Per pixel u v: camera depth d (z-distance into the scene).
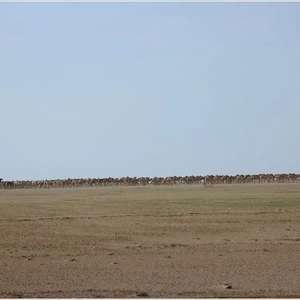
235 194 146.62
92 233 68.69
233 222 77.19
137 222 78.94
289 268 45.62
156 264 48.16
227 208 98.38
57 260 50.91
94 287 39.69
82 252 55.22
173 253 53.81
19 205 116.94
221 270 45.16
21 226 75.88
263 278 41.97
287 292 37.53
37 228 73.75
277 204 105.31
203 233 67.62
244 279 41.72
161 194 157.88
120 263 48.97
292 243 59.38
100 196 153.62
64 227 74.56
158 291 38.12
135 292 37.91
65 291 38.50
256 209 95.50
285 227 71.75
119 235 66.75
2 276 43.88
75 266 47.81
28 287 40.00
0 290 39.09
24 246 59.25
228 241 61.38
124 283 40.94
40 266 47.97
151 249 56.50
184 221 79.19
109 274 44.28
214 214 87.94
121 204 114.75
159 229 71.31
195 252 54.16
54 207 110.00
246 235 65.69
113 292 38.06
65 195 166.00
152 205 109.69
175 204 111.00
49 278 43.03
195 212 91.88
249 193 151.00
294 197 126.62
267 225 73.75
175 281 41.34
